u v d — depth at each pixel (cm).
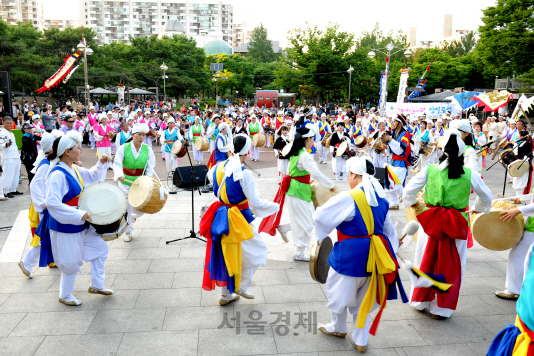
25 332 396
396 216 798
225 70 7288
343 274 355
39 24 17025
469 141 529
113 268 547
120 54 6184
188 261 573
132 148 627
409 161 844
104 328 405
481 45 3128
